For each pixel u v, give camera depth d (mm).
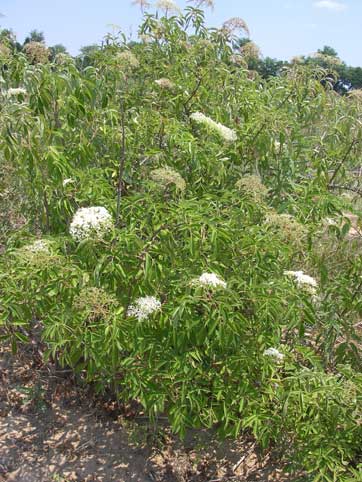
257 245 3105
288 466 3219
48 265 2857
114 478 3520
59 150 3646
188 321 2857
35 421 3955
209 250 3309
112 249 2877
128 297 3186
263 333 3223
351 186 4836
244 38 4938
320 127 4668
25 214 4672
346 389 2752
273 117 3822
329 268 4395
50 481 3471
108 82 4148
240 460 3693
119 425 3969
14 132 3246
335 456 2877
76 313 2943
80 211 2805
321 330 4168
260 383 3305
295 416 2994
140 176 4074
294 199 4074
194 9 4758
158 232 3078
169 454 3729
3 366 4430
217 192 3883
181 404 3053
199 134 4258
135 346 3094
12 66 3951
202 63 4574
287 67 4668
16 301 3012
